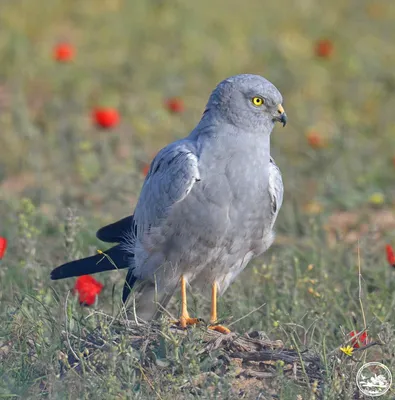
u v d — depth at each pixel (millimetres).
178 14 26250
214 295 10469
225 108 9867
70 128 18234
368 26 26734
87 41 24188
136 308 10562
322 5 28406
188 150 9898
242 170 9812
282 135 18812
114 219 13992
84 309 10414
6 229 13008
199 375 8484
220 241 10008
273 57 23516
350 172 16922
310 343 9492
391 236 13406
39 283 10570
